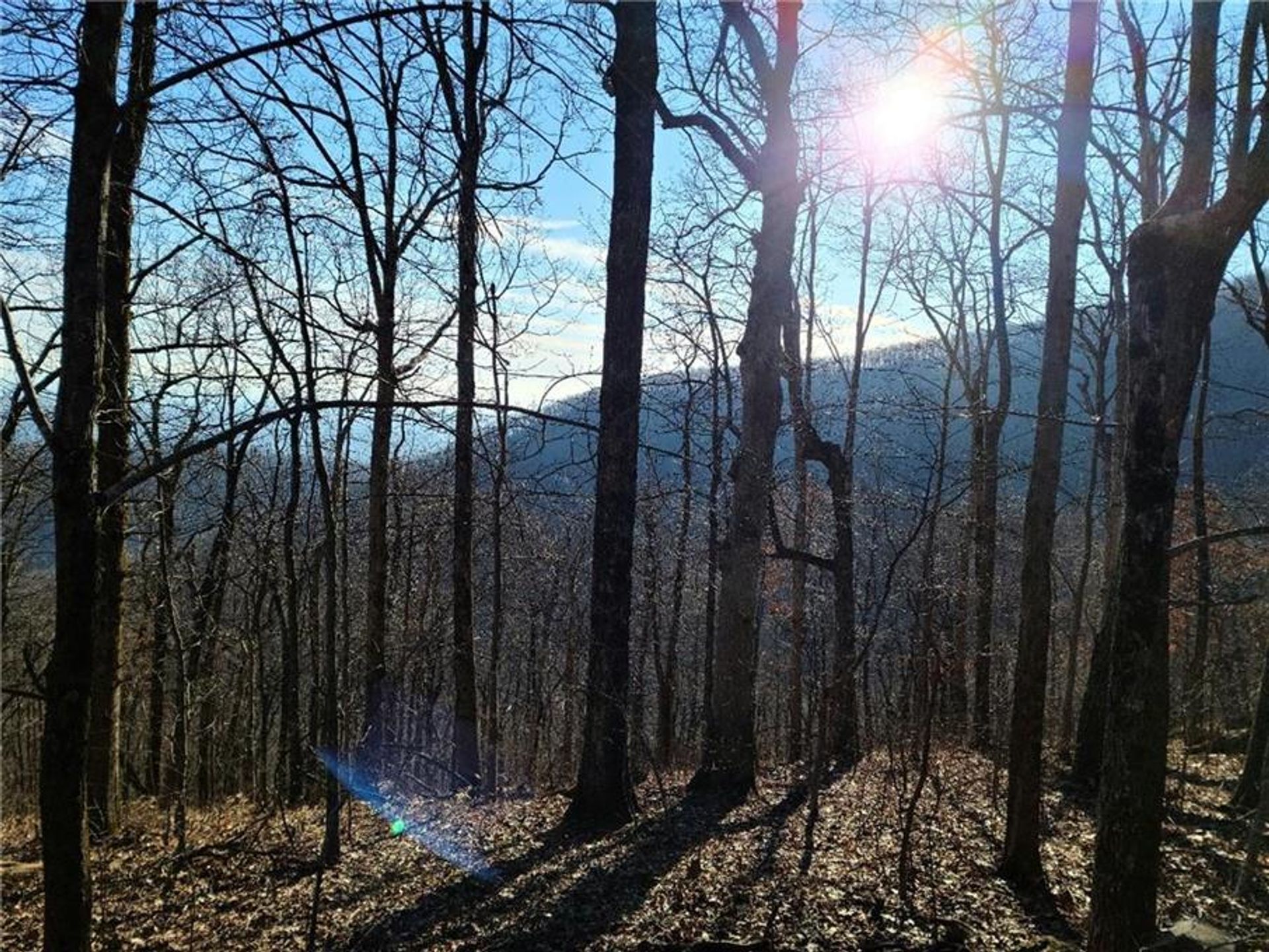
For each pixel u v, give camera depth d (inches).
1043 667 308.2
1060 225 302.7
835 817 390.3
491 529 571.5
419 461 567.5
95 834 354.9
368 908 275.6
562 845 336.8
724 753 445.7
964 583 627.2
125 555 378.3
